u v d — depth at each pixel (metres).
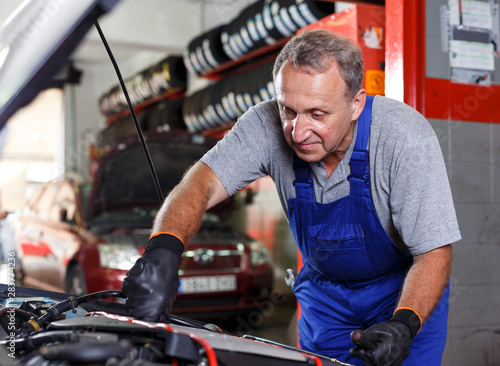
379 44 2.31
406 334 1.01
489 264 2.29
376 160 1.23
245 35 4.73
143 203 4.73
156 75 7.01
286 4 4.05
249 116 1.39
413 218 1.19
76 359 0.66
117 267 3.65
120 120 8.05
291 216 1.41
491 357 2.29
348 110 1.09
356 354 0.99
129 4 6.45
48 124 9.59
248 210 5.70
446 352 2.22
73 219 4.32
